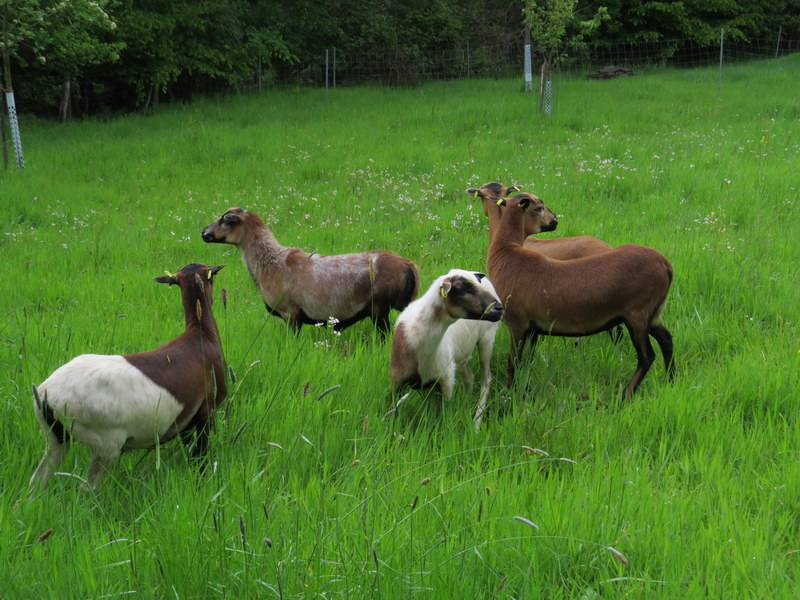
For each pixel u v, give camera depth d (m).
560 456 4.82
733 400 5.59
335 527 3.67
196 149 16.64
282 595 3.18
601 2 34.84
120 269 9.31
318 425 5.02
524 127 17.94
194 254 10.12
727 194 11.50
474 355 6.64
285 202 12.65
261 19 29.95
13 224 11.44
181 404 4.35
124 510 4.14
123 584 3.38
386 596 3.27
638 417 5.30
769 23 38.66
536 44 33.47
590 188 12.07
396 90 27.11
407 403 5.67
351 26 32.22
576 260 5.98
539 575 3.60
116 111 26.58
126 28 22.98
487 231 10.48
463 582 3.36
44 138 19.17
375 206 12.14
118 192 13.92
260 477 4.36
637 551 3.76
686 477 4.52
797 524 4.16
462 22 34.75
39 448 4.64
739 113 19.08
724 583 3.50
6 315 7.35
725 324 6.98
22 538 3.75
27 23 16.02
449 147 16.06
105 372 4.02
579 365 6.35
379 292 6.82
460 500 4.19
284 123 19.95
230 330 6.78
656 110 20.00
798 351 6.02
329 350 6.59
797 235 9.57
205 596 3.35
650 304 5.89
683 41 35.53
